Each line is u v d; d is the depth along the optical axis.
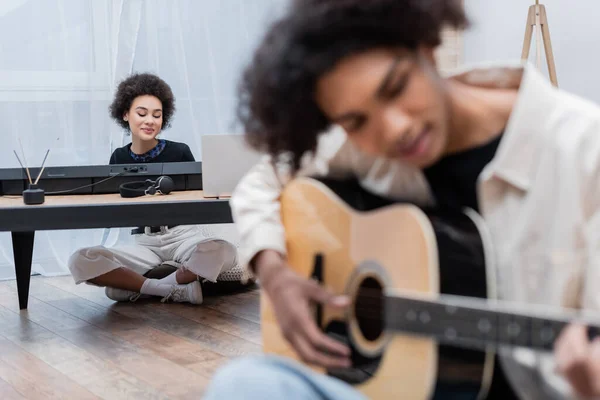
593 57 3.94
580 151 0.91
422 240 1.00
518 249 0.96
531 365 0.91
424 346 0.97
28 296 3.70
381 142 0.95
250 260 1.21
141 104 3.71
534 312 0.84
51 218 2.48
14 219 2.47
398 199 1.14
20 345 2.80
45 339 2.88
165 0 4.42
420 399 0.97
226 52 4.55
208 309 3.35
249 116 1.08
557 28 4.16
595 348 0.76
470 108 0.99
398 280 1.04
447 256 0.98
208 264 3.41
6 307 3.49
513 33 4.50
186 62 4.50
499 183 0.98
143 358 2.59
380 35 0.92
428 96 0.93
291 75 0.95
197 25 4.49
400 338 1.00
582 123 0.92
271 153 1.11
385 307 1.00
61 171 2.88
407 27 0.91
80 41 4.27
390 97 0.92
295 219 1.24
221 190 2.67
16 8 4.16
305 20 0.94
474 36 4.77
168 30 4.44
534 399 0.91
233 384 0.86
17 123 4.20
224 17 4.54
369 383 1.05
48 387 2.29
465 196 1.06
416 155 0.95
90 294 3.78
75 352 2.69
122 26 4.32
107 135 4.35
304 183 1.24
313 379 0.88
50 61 4.22
